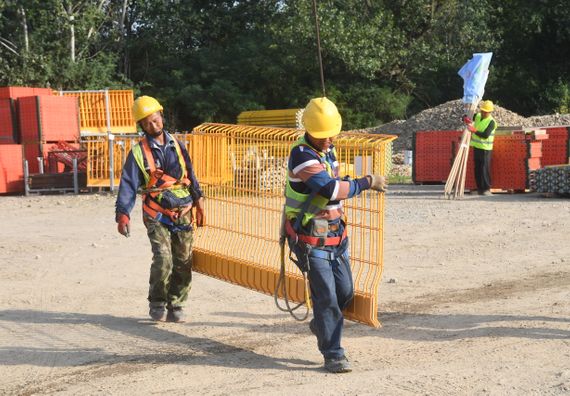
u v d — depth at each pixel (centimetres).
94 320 776
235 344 685
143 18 4556
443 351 647
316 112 570
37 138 2295
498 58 4734
